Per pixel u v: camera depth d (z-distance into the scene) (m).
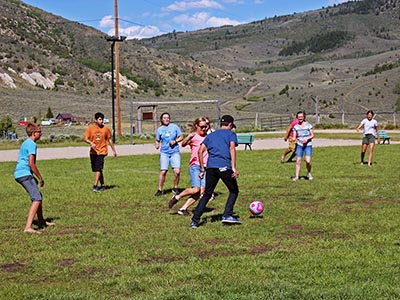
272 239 8.40
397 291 5.79
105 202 12.46
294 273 6.54
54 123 76.94
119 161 23.14
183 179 16.50
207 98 152.75
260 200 12.23
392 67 162.50
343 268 6.70
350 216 10.05
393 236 8.35
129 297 5.93
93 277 6.71
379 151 25.08
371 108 109.12
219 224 9.66
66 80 134.25
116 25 40.19
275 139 37.19
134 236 8.87
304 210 10.79
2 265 7.35
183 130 51.47
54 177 17.58
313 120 79.50
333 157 22.64
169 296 5.82
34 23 174.00
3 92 103.56
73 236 8.95
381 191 13.02
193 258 7.33
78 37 182.25
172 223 9.91
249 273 6.61
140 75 166.62
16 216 10.90
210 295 5.82
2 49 138.25
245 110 116.69
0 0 177.00
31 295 6.04
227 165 9.45
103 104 101.88
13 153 30.23
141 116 48.00
